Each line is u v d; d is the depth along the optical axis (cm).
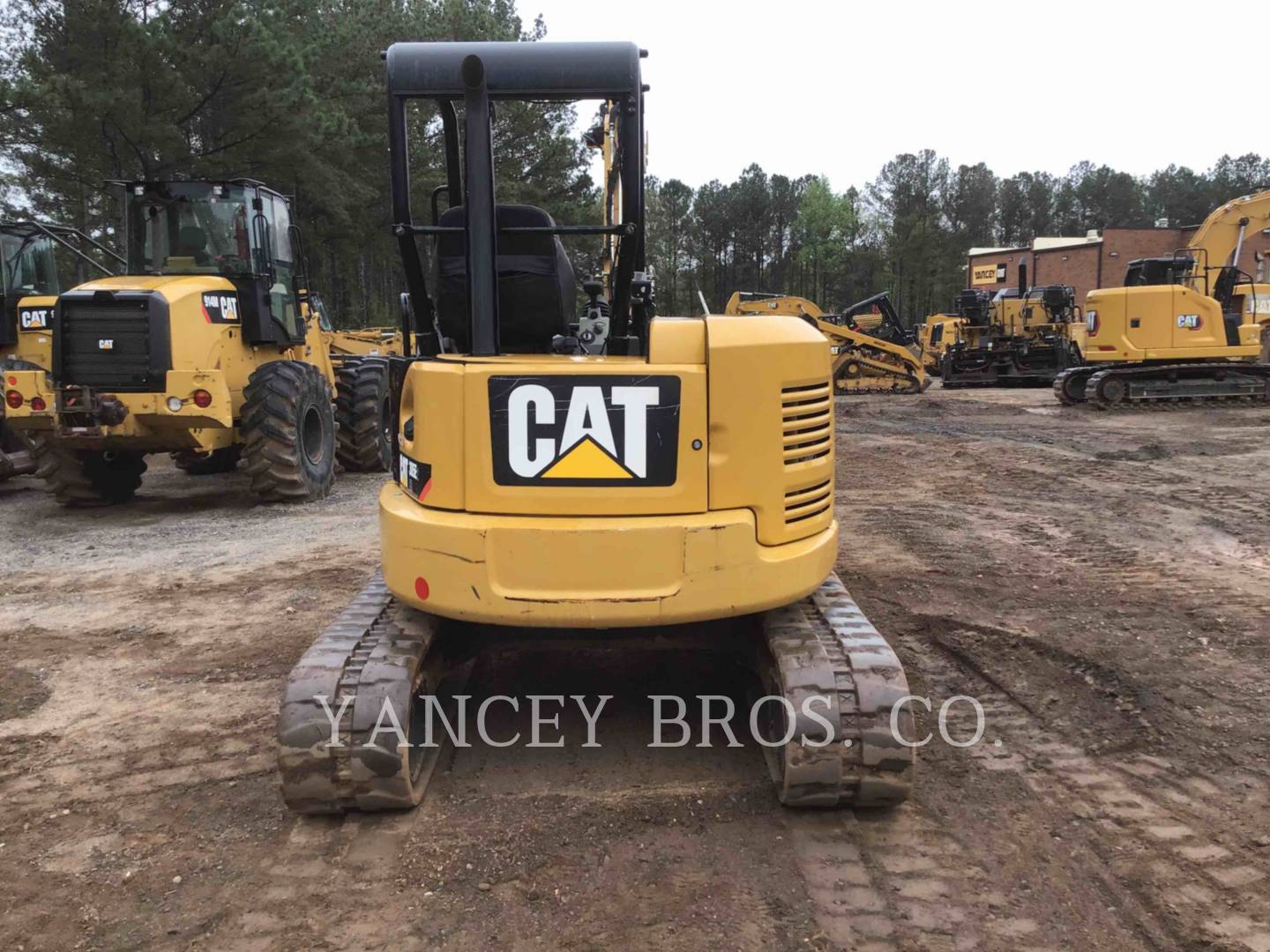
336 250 3331
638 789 352
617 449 314
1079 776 363
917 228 7331
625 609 310
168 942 270
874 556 697
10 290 1097
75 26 2030
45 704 445
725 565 315
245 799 352
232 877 301
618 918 277
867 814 333
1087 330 1792
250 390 898
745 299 2352
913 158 8050
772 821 329
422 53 358
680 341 321
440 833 322
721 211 7750
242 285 919
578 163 3173
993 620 547
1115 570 654
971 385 2723
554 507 314
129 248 919
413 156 2591
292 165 2484
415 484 333
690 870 300
